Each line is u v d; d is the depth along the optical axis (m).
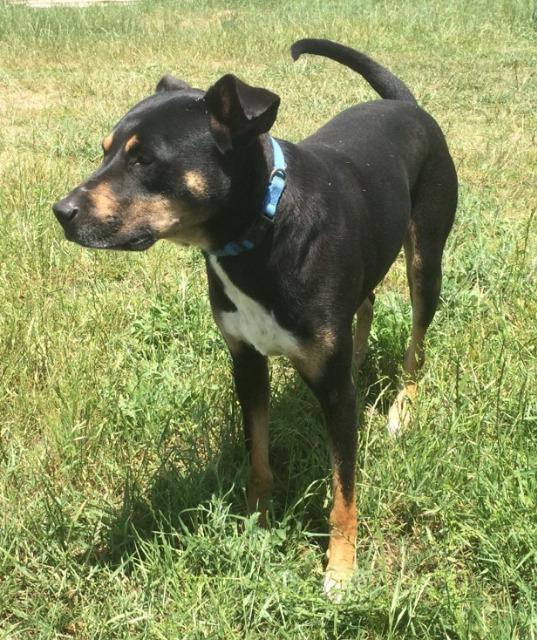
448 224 1.73
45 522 1.43
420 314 1.72
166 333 1.89
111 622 1.28
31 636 1.31
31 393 1.70
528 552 1.33
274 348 1.35
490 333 1.86
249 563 1.36
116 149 1.25
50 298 2.01
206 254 1.33
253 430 1.46
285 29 5.00
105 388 1.69
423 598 1.31
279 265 1.28
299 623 1.29
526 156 2.92
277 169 1.27
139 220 1.24
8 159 2.88
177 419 1.64
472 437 1.54
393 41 4.83
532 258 2.13
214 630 1.27
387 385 1.74
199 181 1.24
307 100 3.64
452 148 3.02
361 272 1.39
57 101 3.74
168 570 1.34
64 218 1.22
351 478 1.37
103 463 1.55
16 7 5.52
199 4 5.98
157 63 4.45
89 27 5.06
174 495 1.46
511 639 1.22
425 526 1.43
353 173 1.46
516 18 5.22
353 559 1.39
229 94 1.22
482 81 3.99
